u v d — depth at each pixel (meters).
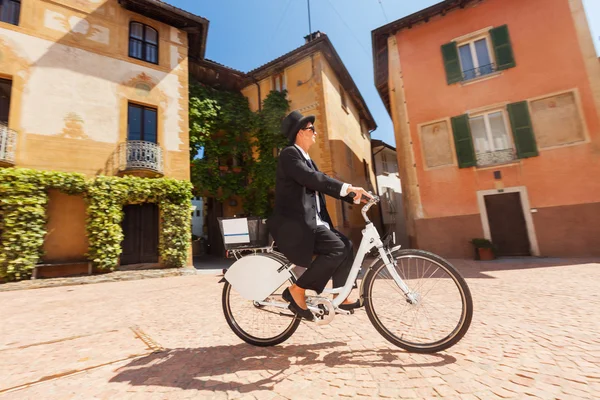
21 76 8.44
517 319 2.58
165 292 5.38
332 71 14.95
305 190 1.96
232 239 2.30
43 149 8.40
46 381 1.74
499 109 9.84
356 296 2.33
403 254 1.99
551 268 6.19
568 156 8.73
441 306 1.98
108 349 2.29
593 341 1.96
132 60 10.39
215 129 13.20
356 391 1.44
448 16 11.07
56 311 3.99
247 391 1.51
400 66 11.74
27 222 7.54
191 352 2.14
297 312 1.95
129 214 9.55
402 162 12.52
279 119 13.55
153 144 10.06
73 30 9.44
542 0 9.58
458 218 10.01
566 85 8.98
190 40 12.73
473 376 1.54
